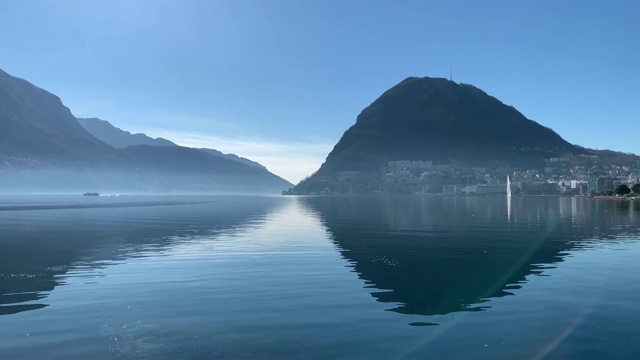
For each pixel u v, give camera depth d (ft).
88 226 178.70
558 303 57.57
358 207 404.98
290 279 72.43
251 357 40.37
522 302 58.08
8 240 128.06
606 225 185.06
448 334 46.03
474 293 62.95
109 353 41.55
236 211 321.32
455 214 277.64
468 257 95.55
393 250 106.01
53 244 118.62
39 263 88.33
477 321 50.24
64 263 88.33
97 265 86.02
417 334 46.11
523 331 46.91
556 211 312.50
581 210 326.44
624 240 127.65
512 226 179.83
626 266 84.43
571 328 47.78
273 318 51.49
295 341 44.19
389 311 54.13
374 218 236.84
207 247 112.27
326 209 359.46
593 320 50.44
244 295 61.98
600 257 95.30
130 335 46.06
